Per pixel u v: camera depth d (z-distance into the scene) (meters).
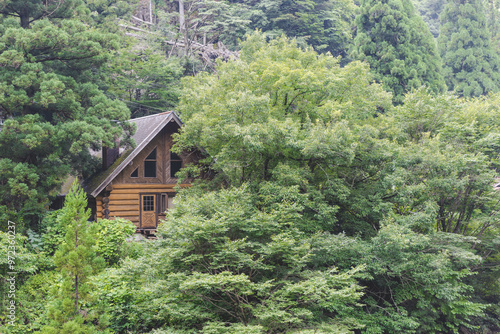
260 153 17.11
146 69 35.25
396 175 16.00
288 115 18.38
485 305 15.70
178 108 21.11
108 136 19.94
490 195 18.31
